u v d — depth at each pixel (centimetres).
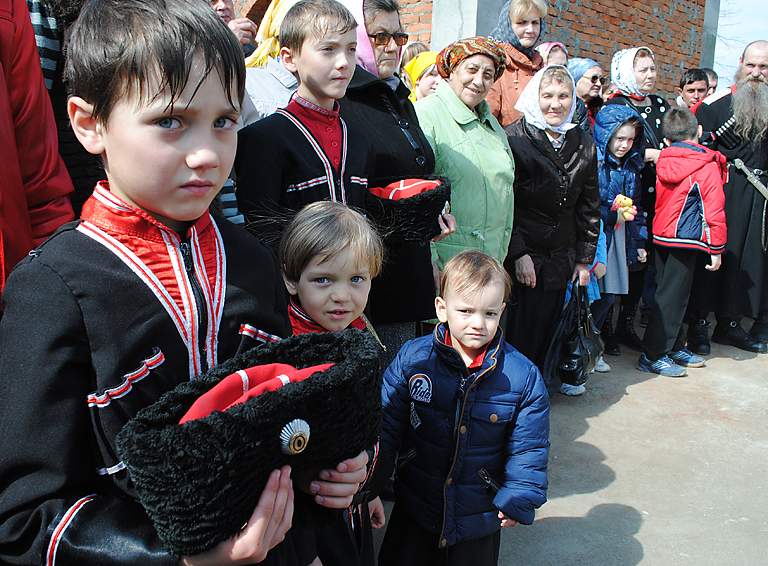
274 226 188
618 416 360
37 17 167
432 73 381
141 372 88
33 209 150
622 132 393
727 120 472
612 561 237
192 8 87
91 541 80
